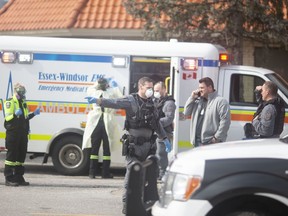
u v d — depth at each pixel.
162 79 33.53
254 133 24.66
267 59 47.03
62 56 33.97
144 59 33.62
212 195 15.09
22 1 58.81
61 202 26.66
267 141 17.38
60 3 54.34
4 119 31.19
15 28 54.44
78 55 33.88
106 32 49.62
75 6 51.66
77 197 27.94
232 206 15.55
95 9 51.19
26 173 35.16
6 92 34.38
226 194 15.07
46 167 37.97
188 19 40.00
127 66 33.66
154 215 16.28
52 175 34.50
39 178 33.12
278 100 24.38
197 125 25.58
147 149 22.94
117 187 30.72
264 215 15.48
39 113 31.33
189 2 40.16
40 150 34.16
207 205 15.12
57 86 34.03
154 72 33.59
